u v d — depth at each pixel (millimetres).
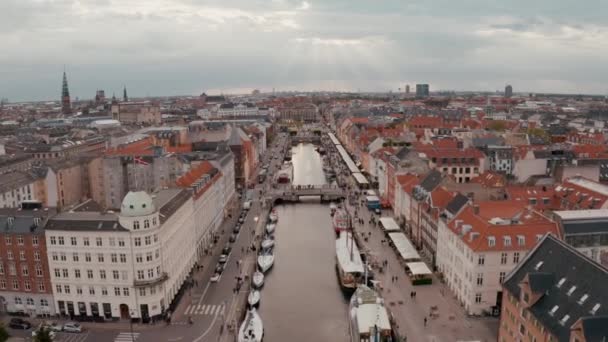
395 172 199375
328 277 145000
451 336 104312
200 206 155250
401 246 149375
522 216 123438
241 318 115875
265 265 147500
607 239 114875
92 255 112688
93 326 113000
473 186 153875
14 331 110750
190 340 106375
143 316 114125
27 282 117062
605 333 68062
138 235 110625
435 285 130750
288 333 112500
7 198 172125
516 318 91812
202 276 140875
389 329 100188
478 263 110562
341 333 112562
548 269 89500
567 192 149875
